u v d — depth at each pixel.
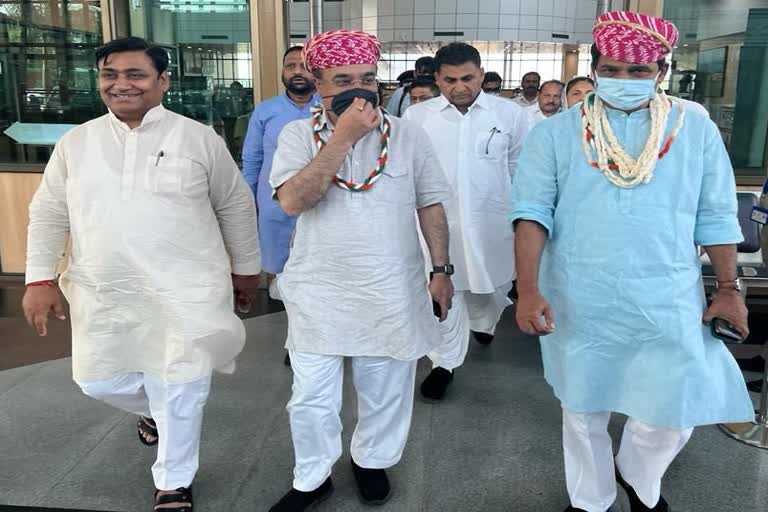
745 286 3.05
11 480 2.56
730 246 1.91
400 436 2.37
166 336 2.18
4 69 5.17
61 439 2.87
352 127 1.91
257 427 2.96
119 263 2.13
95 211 2.12
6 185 5.29
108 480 2.56
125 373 2.29
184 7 5.00
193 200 2.19
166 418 2.23
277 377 3.49
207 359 2.23
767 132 4.68
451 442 2.83
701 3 4.56
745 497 2.44
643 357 1.94
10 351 3.93
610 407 2.03
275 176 2.11
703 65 4.66
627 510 2.33
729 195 1.90
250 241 2.42
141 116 2.15
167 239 2.13
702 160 1.88
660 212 1.86
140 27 5.06
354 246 2.09
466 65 3.11
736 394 2.00
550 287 2.05
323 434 2.24
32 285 2.21
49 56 5.14
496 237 3.32
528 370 3.60
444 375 3.27
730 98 4.69
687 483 2.52
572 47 17.09
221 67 5.09
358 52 1.97
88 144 2.14
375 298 2.12
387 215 2.11
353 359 2.25
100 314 2.19
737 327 1.89
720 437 2.85
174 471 2.27
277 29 4.93
